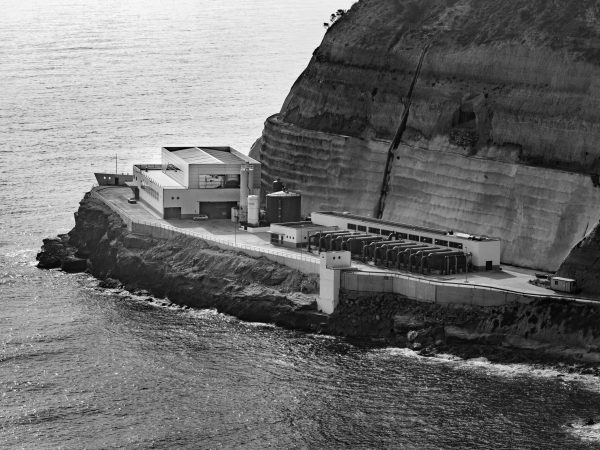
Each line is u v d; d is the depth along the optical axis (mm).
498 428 187125
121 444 184000
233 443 184625
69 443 184250
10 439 185250
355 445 183875
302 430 188000
